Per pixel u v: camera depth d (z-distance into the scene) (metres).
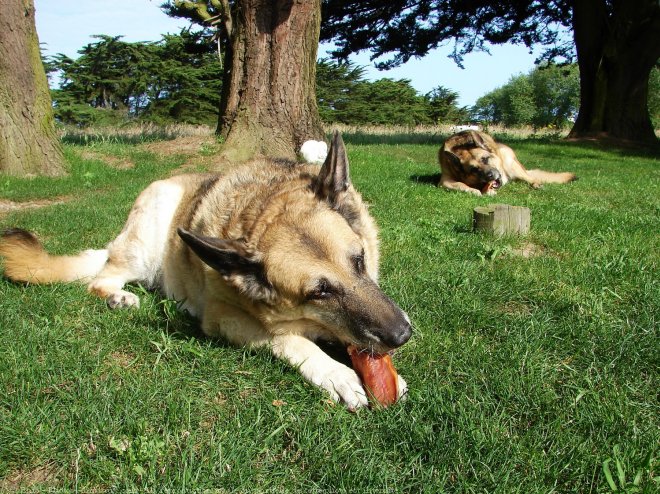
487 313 1.02
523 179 2.71
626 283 1.15
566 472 0.66
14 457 0.70
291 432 0.74
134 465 0.67
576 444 0.69
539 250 1.46
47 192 2.45
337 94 14.52
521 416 0.76
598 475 0.64
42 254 1.19
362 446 0.71
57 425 0.74
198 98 12.12
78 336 0.98
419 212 1.90
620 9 5.27
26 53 2.68
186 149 3.31
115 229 1.66
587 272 1.21
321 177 0.94
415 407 0.76
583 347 0.90
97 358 0.89
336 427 0.73
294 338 0.89
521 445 0.69
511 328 0.97
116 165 3.10
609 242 1.47
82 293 1.14
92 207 2.01
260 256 0.86
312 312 0.86
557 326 0.97
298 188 0.96
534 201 2.13
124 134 5.22
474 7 6.31
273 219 0.89
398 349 0.91
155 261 1.15
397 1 6.25
